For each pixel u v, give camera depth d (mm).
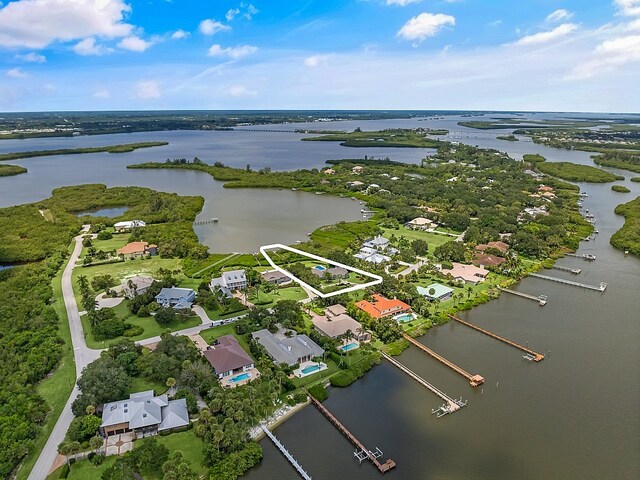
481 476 89188
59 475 84750
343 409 108750
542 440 99000
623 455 94688
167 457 88500
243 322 141375
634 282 190875
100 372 106062
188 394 106438
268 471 90188
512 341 141625
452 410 108375
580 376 123438
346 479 88500
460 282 184750
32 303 151750
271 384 109625
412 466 91625
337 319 144375
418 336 144750
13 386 106812
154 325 144625
